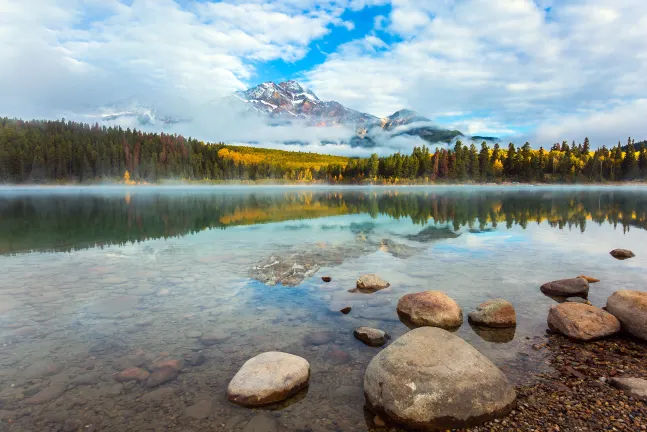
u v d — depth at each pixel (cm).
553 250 1224
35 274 918
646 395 389
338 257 1117
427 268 984
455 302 671
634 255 1128
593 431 344
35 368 459
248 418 372
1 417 363
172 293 769
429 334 451
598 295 743
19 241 1436
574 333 548
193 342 540
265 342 542
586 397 398
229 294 764
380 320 630
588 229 1741
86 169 12569
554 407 382
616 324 561
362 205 3634
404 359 407
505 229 1747
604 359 487
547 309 680
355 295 761
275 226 1900
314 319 632
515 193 6831
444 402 365
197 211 2962
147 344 531
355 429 360
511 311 613
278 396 401
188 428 355
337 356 502
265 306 695
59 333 566
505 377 408
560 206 3303
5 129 12556
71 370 455
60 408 380
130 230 1762
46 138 12825
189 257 1119
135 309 674
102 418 366
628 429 344
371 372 415
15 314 645
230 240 1440
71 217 2427
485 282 852
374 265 1017
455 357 408
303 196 6075
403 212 2747
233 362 483
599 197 5072
